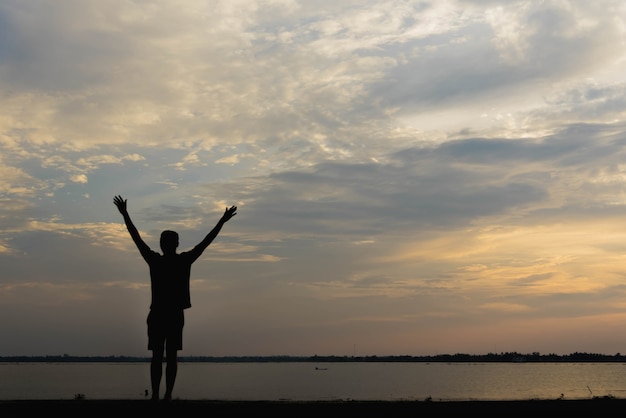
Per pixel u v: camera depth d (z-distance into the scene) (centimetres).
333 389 12469
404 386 14512
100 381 17288
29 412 853
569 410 951
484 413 911
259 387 13375
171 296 970
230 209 1029
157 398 961
